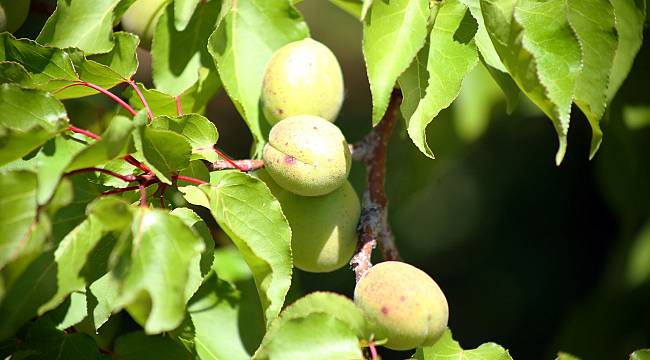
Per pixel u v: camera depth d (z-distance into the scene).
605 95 0.89
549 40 0.86
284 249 0.85
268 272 0.84
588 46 0.89
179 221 0.80
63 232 0.82
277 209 0.85
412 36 0.86
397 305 0.84
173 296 0.79
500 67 0.90
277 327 0.83
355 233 0.90
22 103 0.83
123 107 0.91
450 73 0.87
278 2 0.92
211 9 0.93
